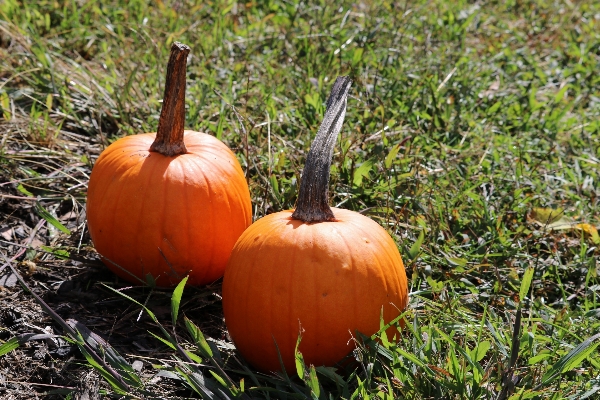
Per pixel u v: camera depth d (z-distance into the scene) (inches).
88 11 85.0
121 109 70.6
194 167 57.7
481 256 62.1
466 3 110.7
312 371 51.6
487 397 52.2
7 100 69.8
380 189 64.8
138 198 57.1
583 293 61.4
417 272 60.6
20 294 58.4
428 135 71.2
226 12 90.5
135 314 58.0
